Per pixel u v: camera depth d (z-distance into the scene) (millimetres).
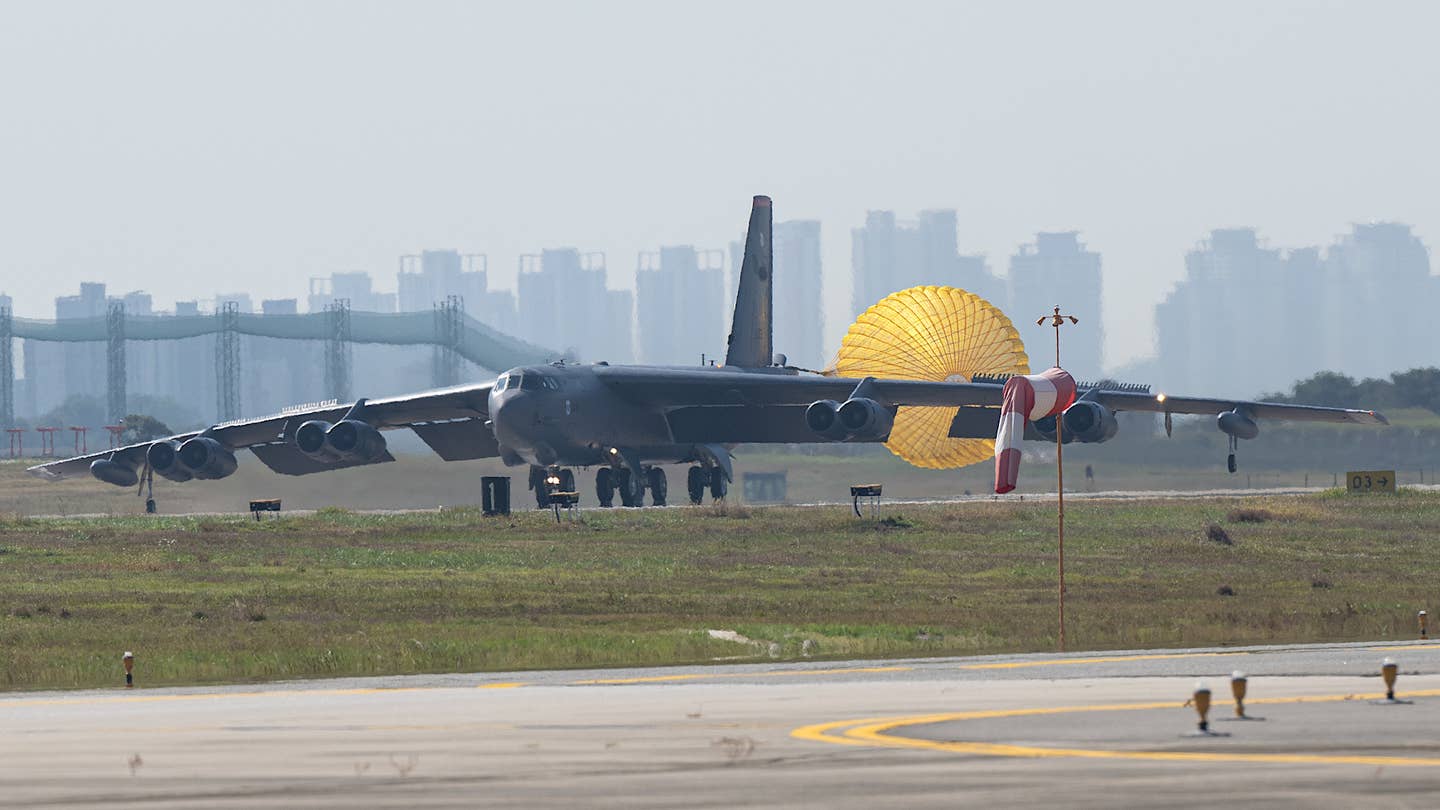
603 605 123688
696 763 51438
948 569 153875
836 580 143875
